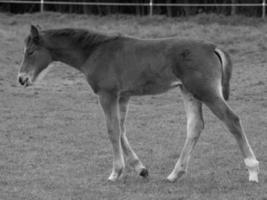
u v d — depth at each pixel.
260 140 12.39
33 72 9.62
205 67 8.67
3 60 22.33
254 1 29.14
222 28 25.66
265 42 23.67
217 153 11.26
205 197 8.25
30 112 15.44
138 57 9.05
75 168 10.14
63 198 8.29
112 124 9.20
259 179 9.19
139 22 27.20
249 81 19.11
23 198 8.32
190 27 25.91
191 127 9.23
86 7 31.05
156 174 9.79
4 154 11.13
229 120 8.59
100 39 9.34
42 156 11.02
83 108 16.03
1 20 27.89
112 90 9.20
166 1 30.94
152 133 13.16
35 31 9.53
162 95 17.64
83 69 9.52
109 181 9.21
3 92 18.03
